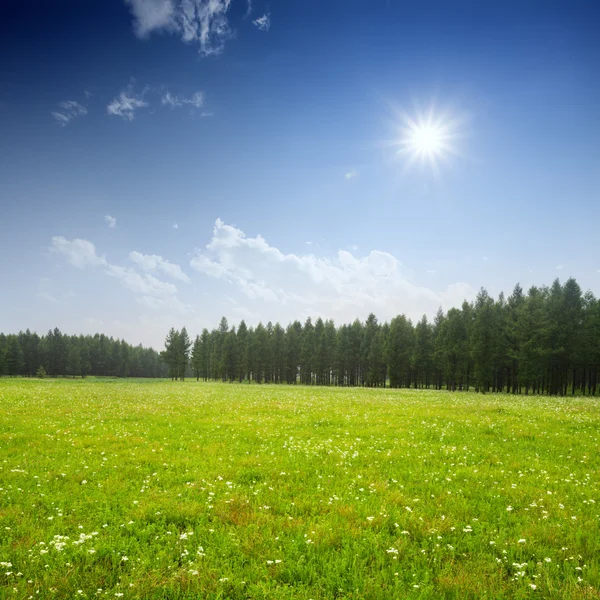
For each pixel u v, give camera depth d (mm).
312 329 117625
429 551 6625
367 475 10711
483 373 66375
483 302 76312
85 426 17891
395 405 28406
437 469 11414
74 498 8766
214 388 61656
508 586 5555
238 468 11180
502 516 7945
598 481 10281
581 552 6516
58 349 152250
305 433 16516
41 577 5672
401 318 89312
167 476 10500
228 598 5305
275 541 6859
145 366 195750
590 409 26141
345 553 6422
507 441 15422
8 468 10867
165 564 6109
